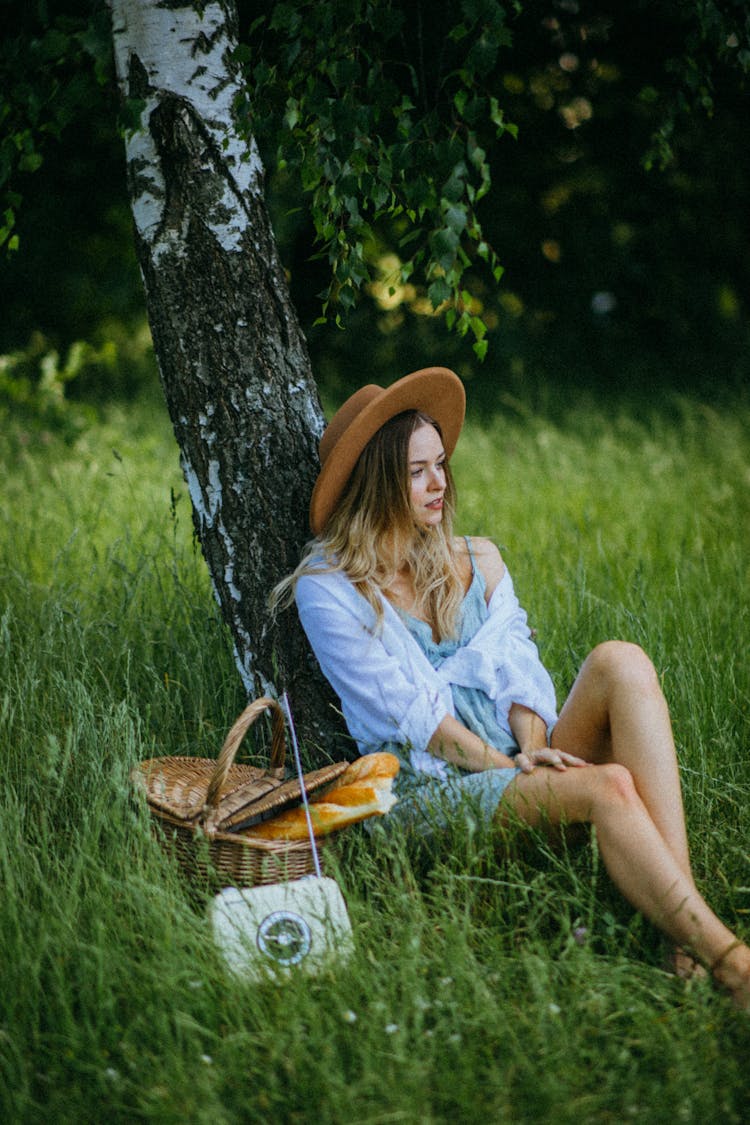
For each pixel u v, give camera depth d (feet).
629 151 32.65
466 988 7.54
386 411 9.95
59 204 30.07
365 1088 6.70
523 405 27.94
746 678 12.60
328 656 9.92
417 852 9.16
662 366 33.09
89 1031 7.16
